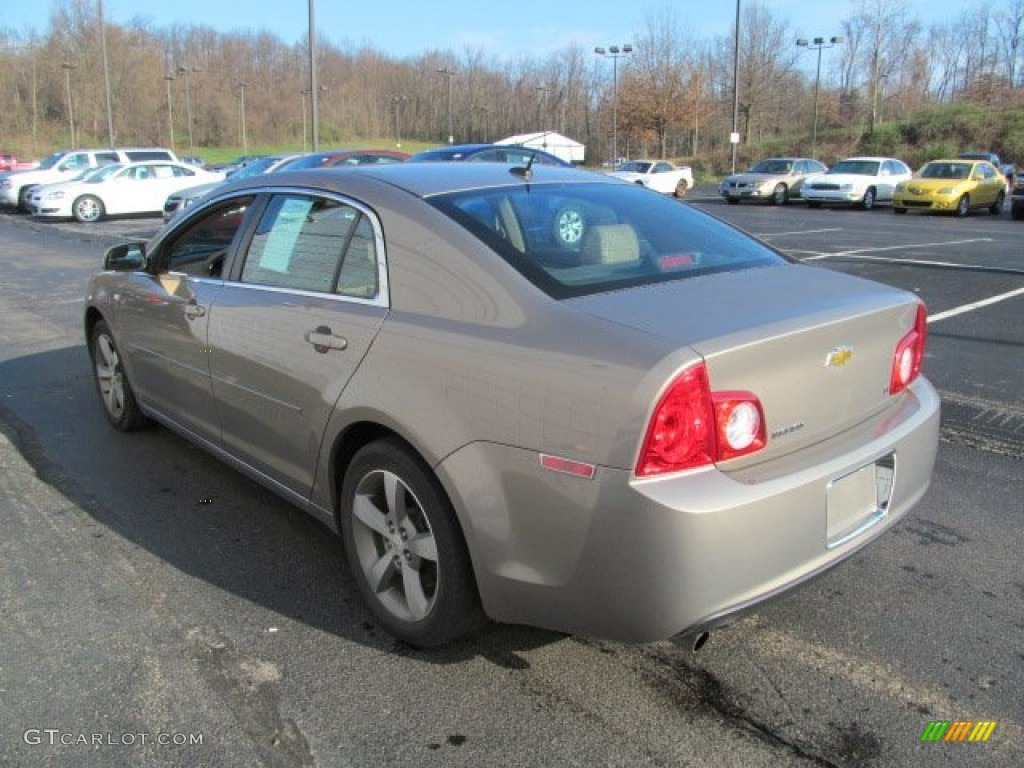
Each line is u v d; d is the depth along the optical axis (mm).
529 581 2479
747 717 2605
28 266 13508
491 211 3020
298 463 3322
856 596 3287
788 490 2373
